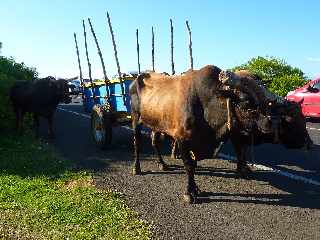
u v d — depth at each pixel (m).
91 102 6.59
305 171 4.36
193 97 3.48
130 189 3.81
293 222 3.05
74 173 4.28
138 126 4.33
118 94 5.41
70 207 3.35
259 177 4.14
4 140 5.82
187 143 3.51
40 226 3.01
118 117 5.39
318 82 8.10
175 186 3.89
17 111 6.68
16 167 4.49
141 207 3.36
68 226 3.01
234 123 3.33
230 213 3.23
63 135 6.62
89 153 5.25
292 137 3.23
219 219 3.12
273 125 3.18
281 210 3.28
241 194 3.65
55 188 3.83
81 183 4.00
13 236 2.87
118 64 5.32
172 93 3.71
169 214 3.22
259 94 3.24
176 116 3.56
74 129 7.25
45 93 6.29
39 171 4.36
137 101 4.27
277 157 4.95
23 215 3.21
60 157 4.99
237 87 3.26
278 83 9.80
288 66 10.41
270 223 3.04
